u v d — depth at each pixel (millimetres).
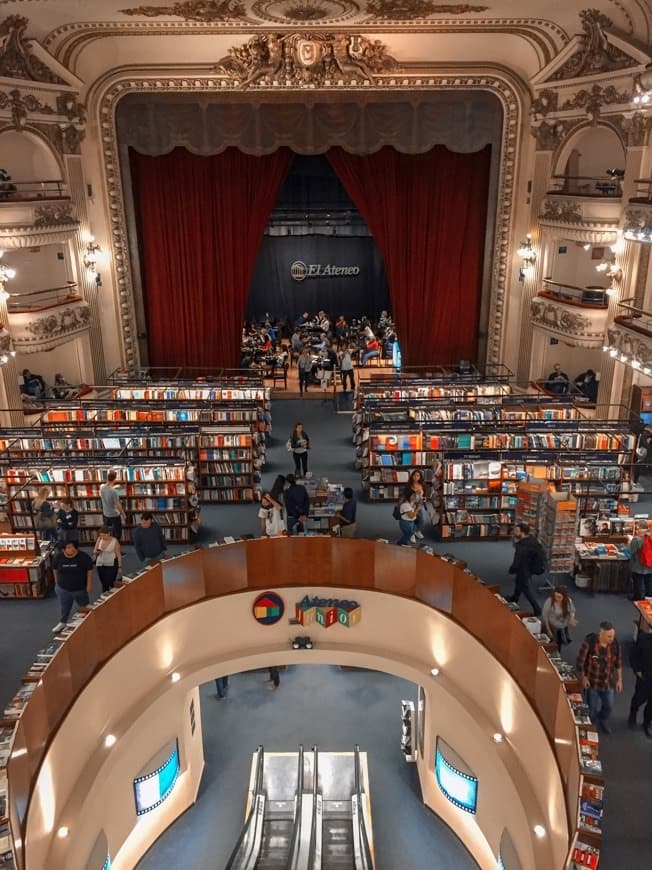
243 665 10023
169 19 14562
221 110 17500
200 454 13188
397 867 9125
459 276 19766
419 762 10242
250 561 9867
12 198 15133
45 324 15961
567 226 16031
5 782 5805
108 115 17438
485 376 18812
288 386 20922
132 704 8875
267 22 14875
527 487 11180
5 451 12156
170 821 9758
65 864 6859
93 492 11984
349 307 25531
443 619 9273
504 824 8078
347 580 9961
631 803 7168
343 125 17672
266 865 9305
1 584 10617
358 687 11766
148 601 9070
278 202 23766
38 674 7004
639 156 13727
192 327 20031
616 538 10766
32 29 14609
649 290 14172
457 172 18859
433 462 12203
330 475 14453
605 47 14445
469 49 16578
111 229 18344
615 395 15055
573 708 6473
